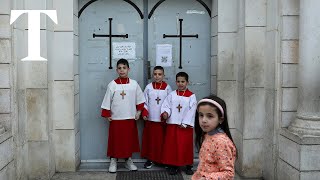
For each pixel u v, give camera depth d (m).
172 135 5.46
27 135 5.10
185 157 5.44
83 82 5.89
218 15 5.54
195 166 5.82
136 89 5.57
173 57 5.94
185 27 5.93
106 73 5.89
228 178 2.66
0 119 4.65
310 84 4.67
